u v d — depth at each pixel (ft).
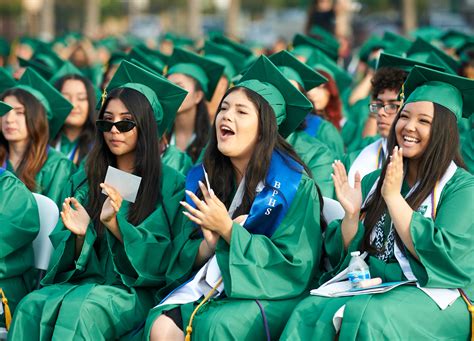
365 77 94.07
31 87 63.00
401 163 41.16
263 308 43.52
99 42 161.07
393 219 41.73
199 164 48.78
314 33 111.55
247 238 44.06
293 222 45.42
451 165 43.80
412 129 43.57
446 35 108.27
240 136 45.93
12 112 58.13
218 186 47.52
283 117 49.03
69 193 53.67
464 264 41.88
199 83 66.49
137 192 49.85
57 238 50.34
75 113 67.00
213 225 43.88
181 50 67.51
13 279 51.57
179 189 51.06
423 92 44.16
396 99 54.75
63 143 67.92
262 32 284.82
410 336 40.09
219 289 45.11
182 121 65.72
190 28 399.85
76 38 157.69
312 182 46.26
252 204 45.68
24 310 46.19
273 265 44.29
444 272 41.29
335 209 47.21
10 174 52.39
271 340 43.60
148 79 52.39
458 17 291.79
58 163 59.93
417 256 41.34
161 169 50.88
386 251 44.04
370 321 39.47
